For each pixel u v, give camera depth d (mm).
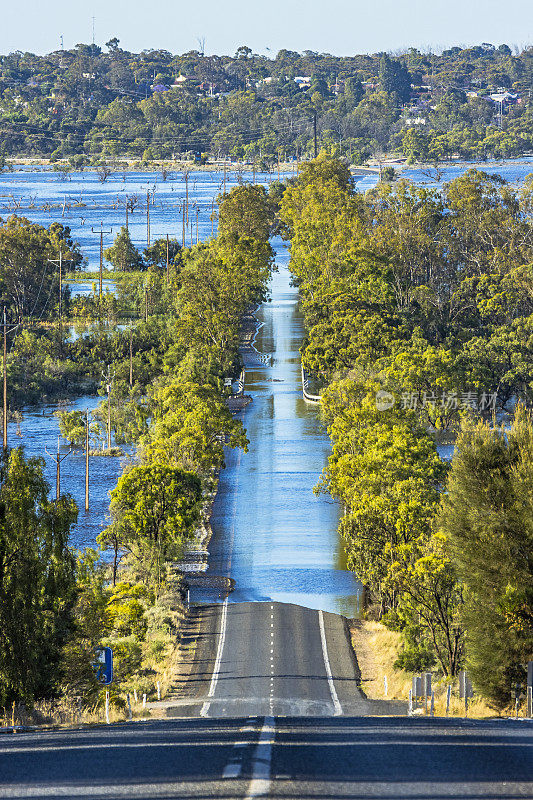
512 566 185250
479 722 124875
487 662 183875
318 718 137750
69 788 78938
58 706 198500
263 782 79375
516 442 198000
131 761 89438
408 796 75438
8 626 193875
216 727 117625
